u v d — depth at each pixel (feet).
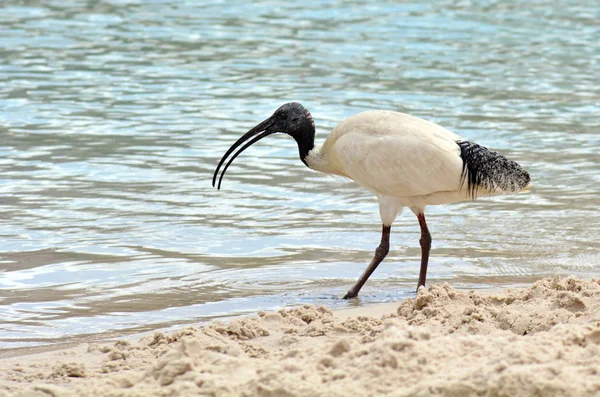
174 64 85.30
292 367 24.32
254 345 29.07
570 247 43.93
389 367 23.98
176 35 97.60
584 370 23.35
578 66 87.51
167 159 58.23
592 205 50.42
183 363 25.04
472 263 41.88
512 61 88.89
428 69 84.79
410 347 24.63
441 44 95.66
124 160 57.77
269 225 46.98
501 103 73.46
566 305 30.71
